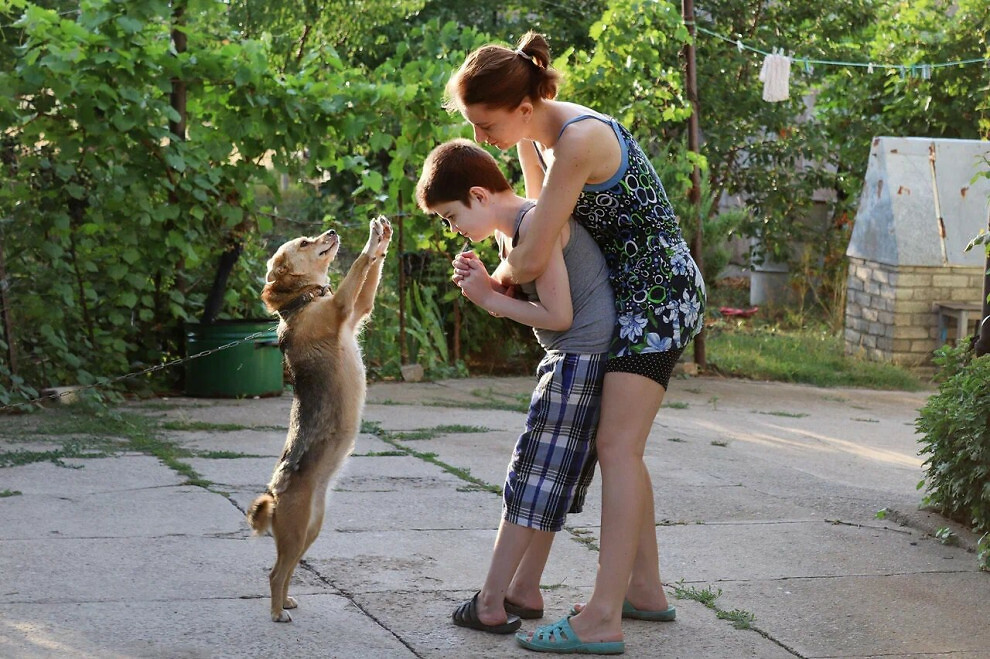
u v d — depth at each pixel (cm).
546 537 390
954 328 1239
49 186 843
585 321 362
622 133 356
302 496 388
